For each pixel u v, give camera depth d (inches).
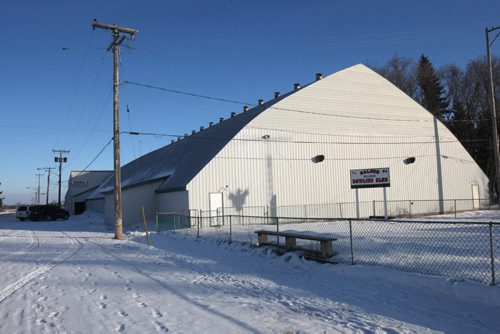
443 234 668.7
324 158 1358.3
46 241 917.2
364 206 1409.9
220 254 593.3
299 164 1318.9
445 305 294.4
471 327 250.8
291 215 1284.4
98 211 2546.8
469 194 1625.2
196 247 681.0
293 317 278.2
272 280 408.5
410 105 1545.3
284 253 526.0
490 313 273.6
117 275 452.1
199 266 507.2
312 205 1320.1
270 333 246.4
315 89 1378.0
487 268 377.7
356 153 1416.1
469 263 402.6
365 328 252.2
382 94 1494.8
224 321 270.5
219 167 1205.7
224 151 1219.2
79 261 575.8
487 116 2220.7
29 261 581.0
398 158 1491.1
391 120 1496.1
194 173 1203.9
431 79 2551.7
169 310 299.6
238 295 346.9
